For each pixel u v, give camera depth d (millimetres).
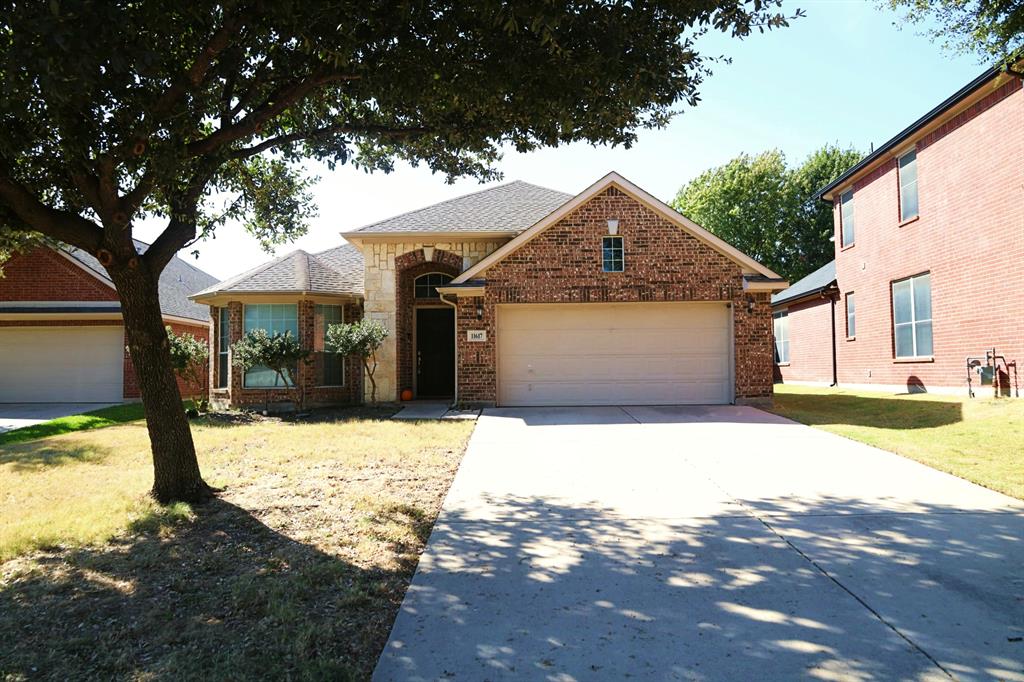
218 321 15836
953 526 5180
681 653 3242
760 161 37562
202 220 8531
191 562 4629
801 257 37969
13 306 18891
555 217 13836
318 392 15250
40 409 17000
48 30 3572
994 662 3113
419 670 3107
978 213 13062
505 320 14289
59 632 3566
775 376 25594
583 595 3965
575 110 6410
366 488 6785
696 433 10055
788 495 6262
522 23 5551
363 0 5141
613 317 14180
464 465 7918
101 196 5754
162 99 5375
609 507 5938
